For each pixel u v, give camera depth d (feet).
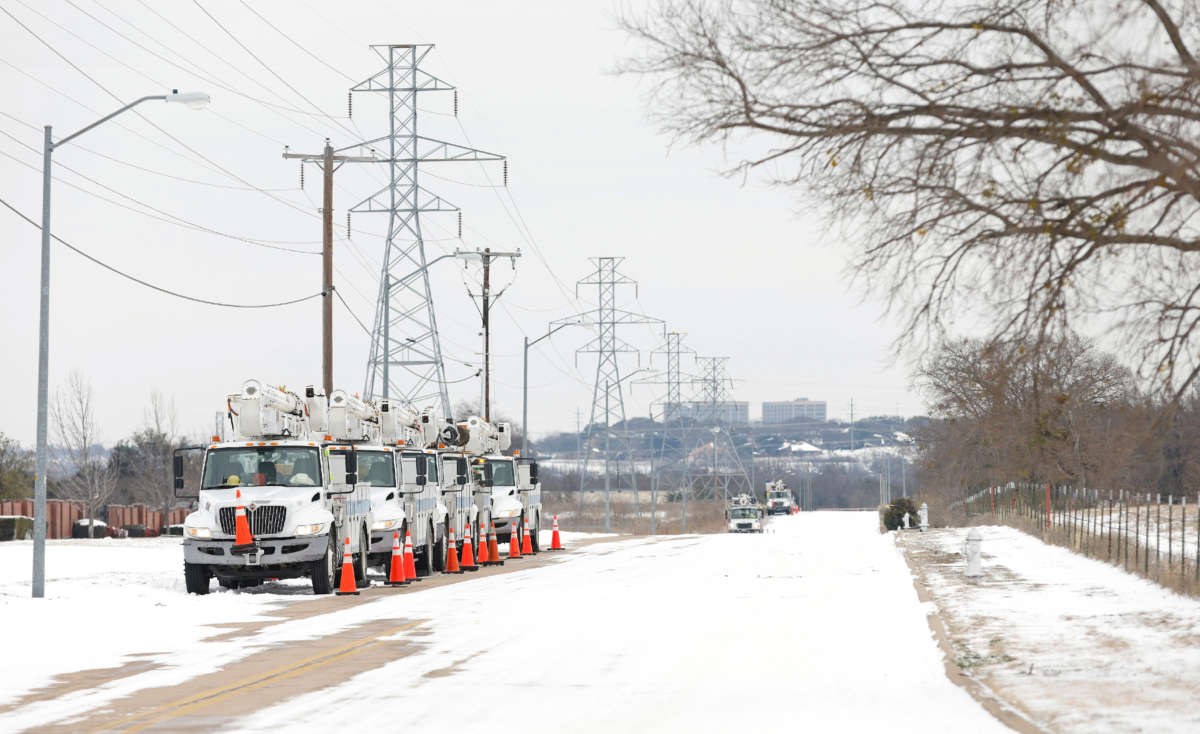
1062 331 87.25
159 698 86.07
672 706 81.51
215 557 172.55
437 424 246.88
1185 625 117.39
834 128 86.22
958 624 126.62
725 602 157.38
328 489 180.14
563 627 130.00
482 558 272.51
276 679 94.79
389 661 104.83
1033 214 83.92
